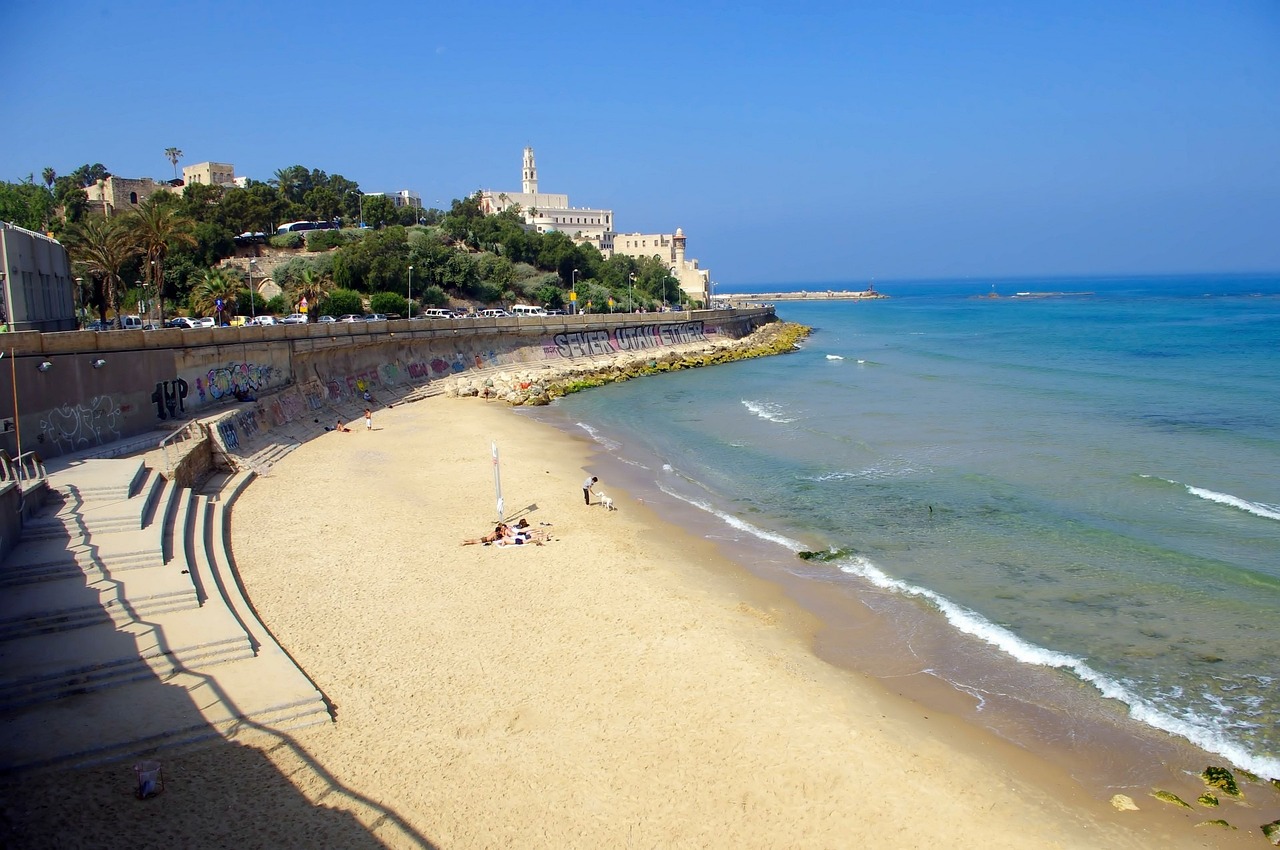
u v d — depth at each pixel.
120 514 29.16
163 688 20.42
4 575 24.61
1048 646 24.58
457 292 125.38
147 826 15.97
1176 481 41.38
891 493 41.16
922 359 109.50
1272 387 70.81
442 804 17.09
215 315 82.25
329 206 148.38
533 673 22.66
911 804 17.48
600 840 16.22
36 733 18.33
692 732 19.94
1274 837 16.50
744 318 146.25
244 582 28.61
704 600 28.09
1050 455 48.03
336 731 19.52
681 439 56.97
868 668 23.50
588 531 35.38
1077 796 17.91
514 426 62.16
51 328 48.81
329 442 54.19
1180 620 26.03
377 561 31.11
